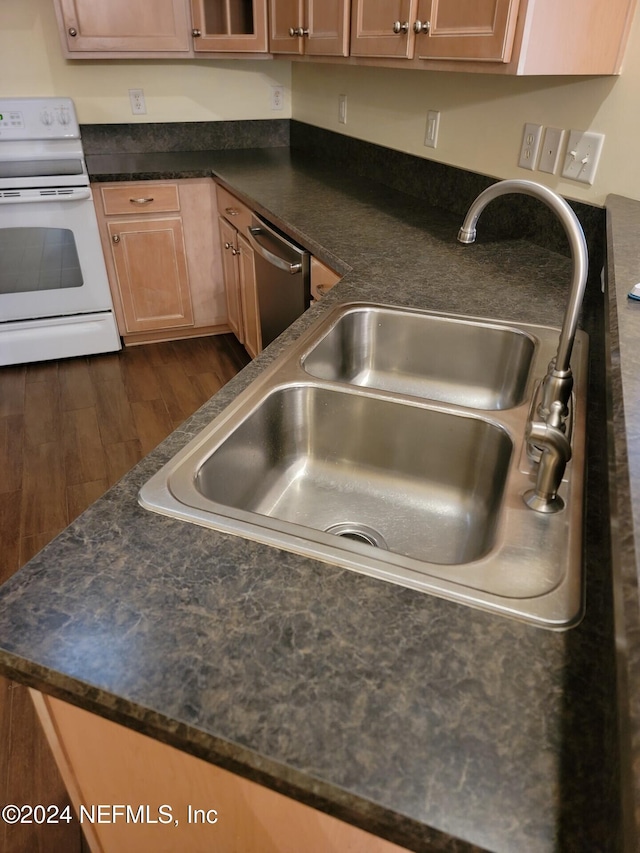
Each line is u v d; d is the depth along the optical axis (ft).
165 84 9.80
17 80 9.07
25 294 8.80
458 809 1.33
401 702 1.55
